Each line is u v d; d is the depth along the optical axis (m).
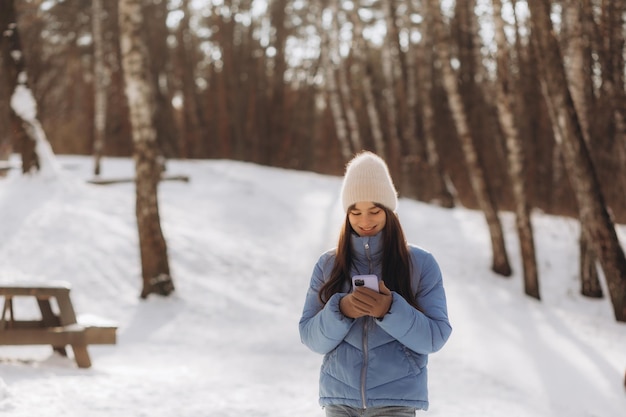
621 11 13.83
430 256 2.81
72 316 7.03
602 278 15.37
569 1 12.80
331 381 2.70
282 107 38.88
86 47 37.78
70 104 41.97
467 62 23.98
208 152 38.66
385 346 2.66
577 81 12.77
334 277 2.75
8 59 17.73
